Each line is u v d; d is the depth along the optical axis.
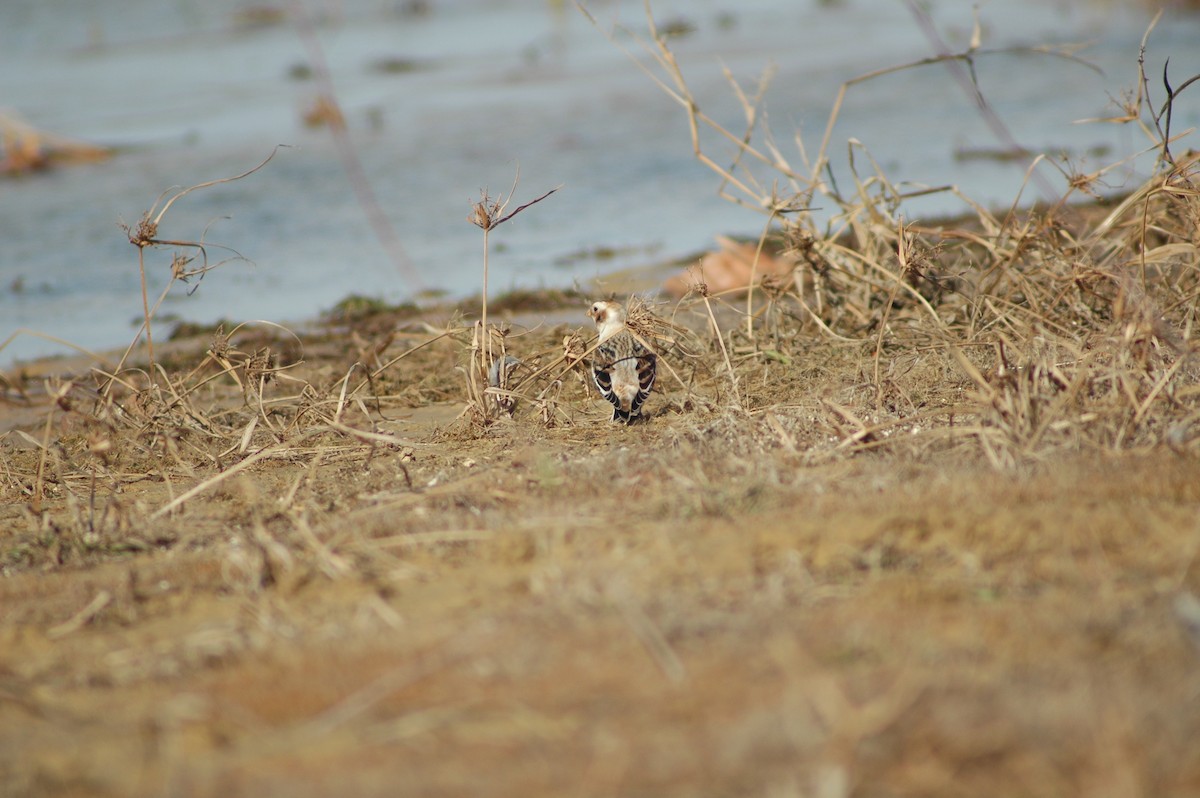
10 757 13.04
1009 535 16.83
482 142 76.56
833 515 18.14
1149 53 92.38
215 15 144.38
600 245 53.28
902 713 11.92
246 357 32.06
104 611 17.80
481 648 14.38
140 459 28.70
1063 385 23.28
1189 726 11.52
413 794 11.29
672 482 21.16
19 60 120.00
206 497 24.97
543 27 131.38
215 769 12.32
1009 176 59.38
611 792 11.06
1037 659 13.02
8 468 28.34
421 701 13.28
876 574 15.97
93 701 14.60
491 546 18.55
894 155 66.38
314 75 106.56
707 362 32.16
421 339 40.44
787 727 11.72
